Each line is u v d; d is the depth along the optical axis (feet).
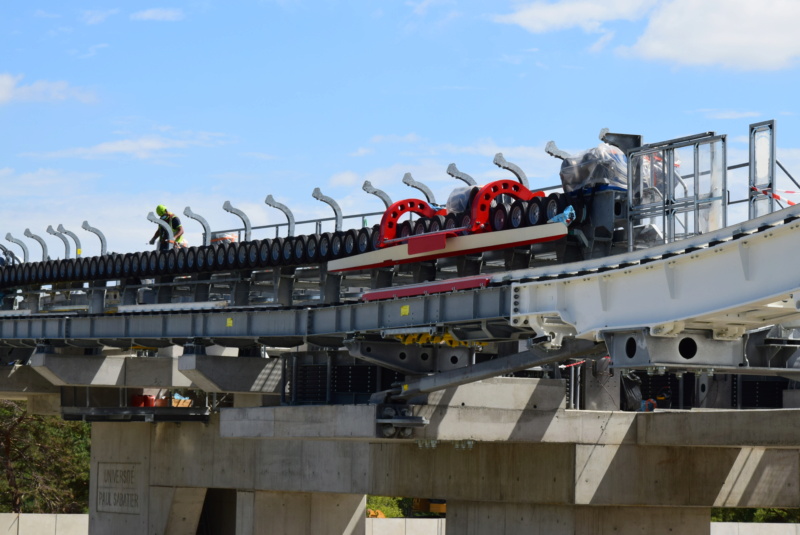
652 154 95.86
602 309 81.35
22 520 205.87
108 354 171.73
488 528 126.93
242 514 156.87
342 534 158.10
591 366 121.29
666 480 120.98
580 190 103.30
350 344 111.24
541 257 118.83
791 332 91.56
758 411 108.88
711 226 86.43
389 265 124.36
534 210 107.86
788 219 66.33
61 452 264.72
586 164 102.42
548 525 121.08
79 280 176.35
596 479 118.11
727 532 205.87
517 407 113.80
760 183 83.15
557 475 118.83
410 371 111.86
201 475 164.25
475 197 113.70
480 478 126.00
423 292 102.99
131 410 161.68
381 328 108.78
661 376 125.90
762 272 68.44
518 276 91.15
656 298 76.74
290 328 123.54
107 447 182.39
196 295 160.56
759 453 125.29
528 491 121.49
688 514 123.85
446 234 115.03
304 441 147.23
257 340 132.36
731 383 122.01
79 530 209.56
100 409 160.66
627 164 96.43
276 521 154.71
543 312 86.33
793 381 119.96
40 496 256.32
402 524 208.33
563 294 85.35
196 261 154.20
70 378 155.12
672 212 90.53
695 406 123.44
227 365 137.59
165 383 158.51
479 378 97.81
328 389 124.26
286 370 131.23
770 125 82.53
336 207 143.84
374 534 205.67
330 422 113.70
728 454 123.95
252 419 124.57
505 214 110.93
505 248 109.50
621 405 126.00
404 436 108.06
